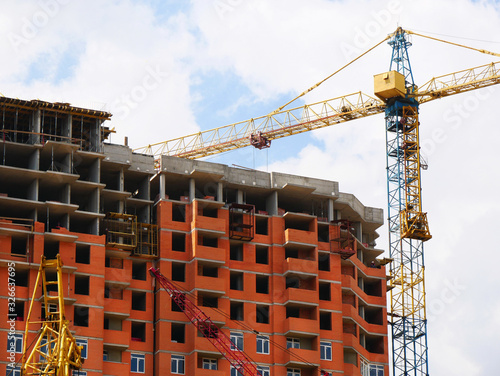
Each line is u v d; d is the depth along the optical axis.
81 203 172.62
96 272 161.75
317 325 170.50
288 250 176.38
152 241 169.75
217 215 173.62
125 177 175.25
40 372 145.12
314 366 168.62
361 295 181.38
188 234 171.00
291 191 179.62
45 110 170.25
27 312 156.75
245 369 165.62
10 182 165.75
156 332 165.25
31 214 163.50
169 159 174.62
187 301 166.12
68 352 146.38
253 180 178.88
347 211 185.62
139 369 162.88
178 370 163.50
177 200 178.12
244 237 173.12
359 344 176.75
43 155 168.12
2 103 168.12
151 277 167.88
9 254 158.75
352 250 178.38
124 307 163.00
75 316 162.00
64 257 160.62
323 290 178.75
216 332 165.62
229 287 170.00
